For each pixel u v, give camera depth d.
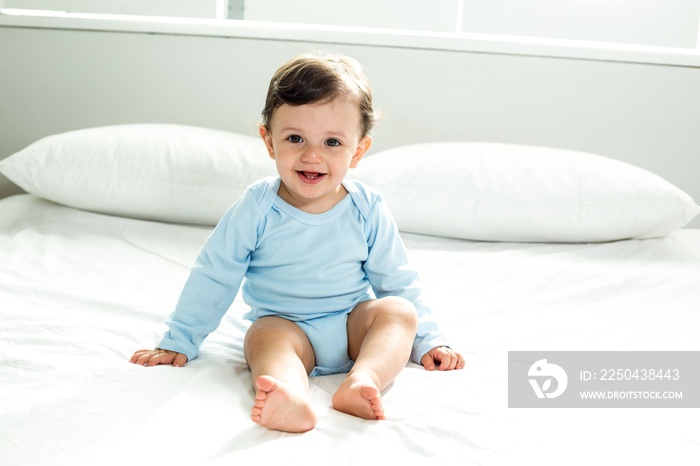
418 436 0.89
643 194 1.79
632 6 2.22
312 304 1.22
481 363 1.19
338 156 1.15
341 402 0.98
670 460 0.84
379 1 2.25
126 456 0.81
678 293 1.51
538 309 1.46
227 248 1.20
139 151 1.90
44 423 0.87
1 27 2.26
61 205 1.96
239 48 2.24
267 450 0.84
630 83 2.21
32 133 2.33
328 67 1.16
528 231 1.81
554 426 0.93
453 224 1.82
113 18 2.25
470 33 2.26
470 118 2.26
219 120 2.29
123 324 1.28
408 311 1.15
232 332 1.32
